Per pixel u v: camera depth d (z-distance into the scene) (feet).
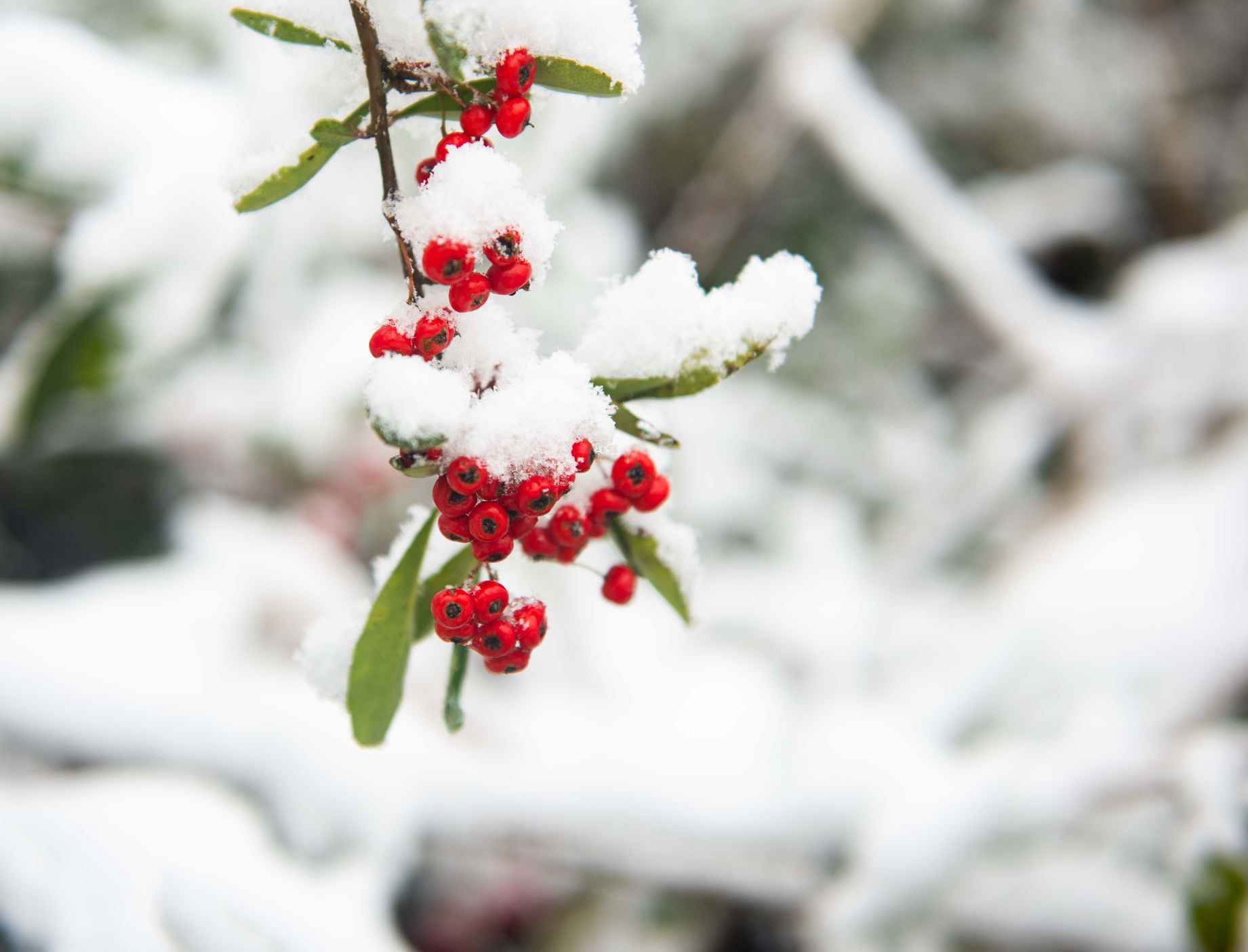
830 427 4.66
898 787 2.64
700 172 4.96
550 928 3.33
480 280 1.16
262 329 3.10
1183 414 3.94
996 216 5.38
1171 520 3.35
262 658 3.00
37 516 3.73
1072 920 2.56
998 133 5.59
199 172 2.40
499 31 1.16
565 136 3.32
